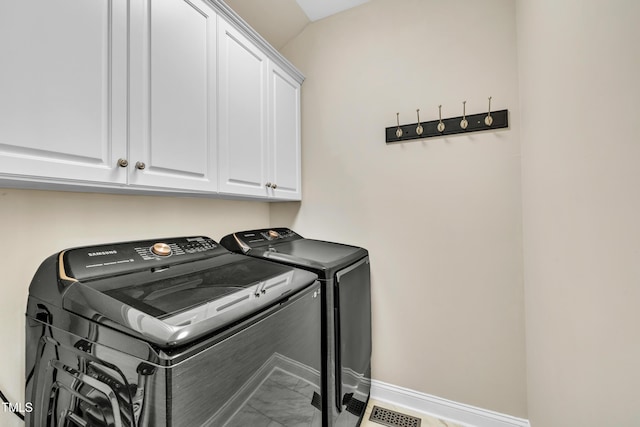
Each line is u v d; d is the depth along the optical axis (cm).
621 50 62
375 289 194
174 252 119
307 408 114
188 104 119
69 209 110
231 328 76
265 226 226
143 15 101
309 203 218
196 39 123
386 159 192
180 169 115
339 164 207
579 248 86
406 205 186
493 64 163
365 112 199
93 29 86
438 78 177
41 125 75
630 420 62
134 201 133
